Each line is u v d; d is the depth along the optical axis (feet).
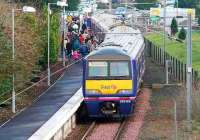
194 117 108.68
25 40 123.95
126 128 102.37
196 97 119.14
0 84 107.65
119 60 110.01
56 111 103.96
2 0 137.49
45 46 158.51
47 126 89.40
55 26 166.61
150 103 129.39
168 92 145.07
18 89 121.08
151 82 164.55
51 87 136.26
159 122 107.04
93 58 110.22
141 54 146.41
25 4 169.37
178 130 98.43
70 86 137.08
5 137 83.92
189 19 107.45
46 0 187.62
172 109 120.26
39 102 115.75
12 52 107.96
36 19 145.59
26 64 119.85
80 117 112.78
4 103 111.45
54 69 166.61
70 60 186.19
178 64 169.68
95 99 109.81
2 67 103.76
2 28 111.86
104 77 109.60
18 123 94.89
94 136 95.66
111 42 132.67
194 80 138.31
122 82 109.70
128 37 157.07
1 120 98.68
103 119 113.70
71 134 98.68
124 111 111.24
